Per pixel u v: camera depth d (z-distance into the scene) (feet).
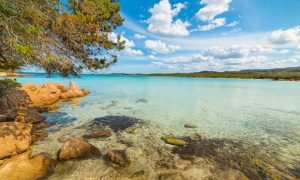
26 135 27.20
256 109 65.82
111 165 24.16
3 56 23.99
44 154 24.00
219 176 22.76
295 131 41.09
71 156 24.89
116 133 36.81
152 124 43.88
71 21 23.26
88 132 36.88
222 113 58.13
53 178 21.09
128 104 70.03
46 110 55.36
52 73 27.78
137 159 26.32
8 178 19.19
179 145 31.73
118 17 29.35
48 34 22.89
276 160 27.35
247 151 30.32
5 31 18.90
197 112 58.54
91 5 25.55
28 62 22.99
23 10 19.17
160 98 87.76
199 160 26.76
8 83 51.80
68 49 25.64
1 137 23.18
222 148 31.27
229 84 207.21
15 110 42.47
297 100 88.48
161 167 24.49
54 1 21.03
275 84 208.33
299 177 22.86
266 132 40.24
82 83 196.34
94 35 26.02
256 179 22.29
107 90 121.90
